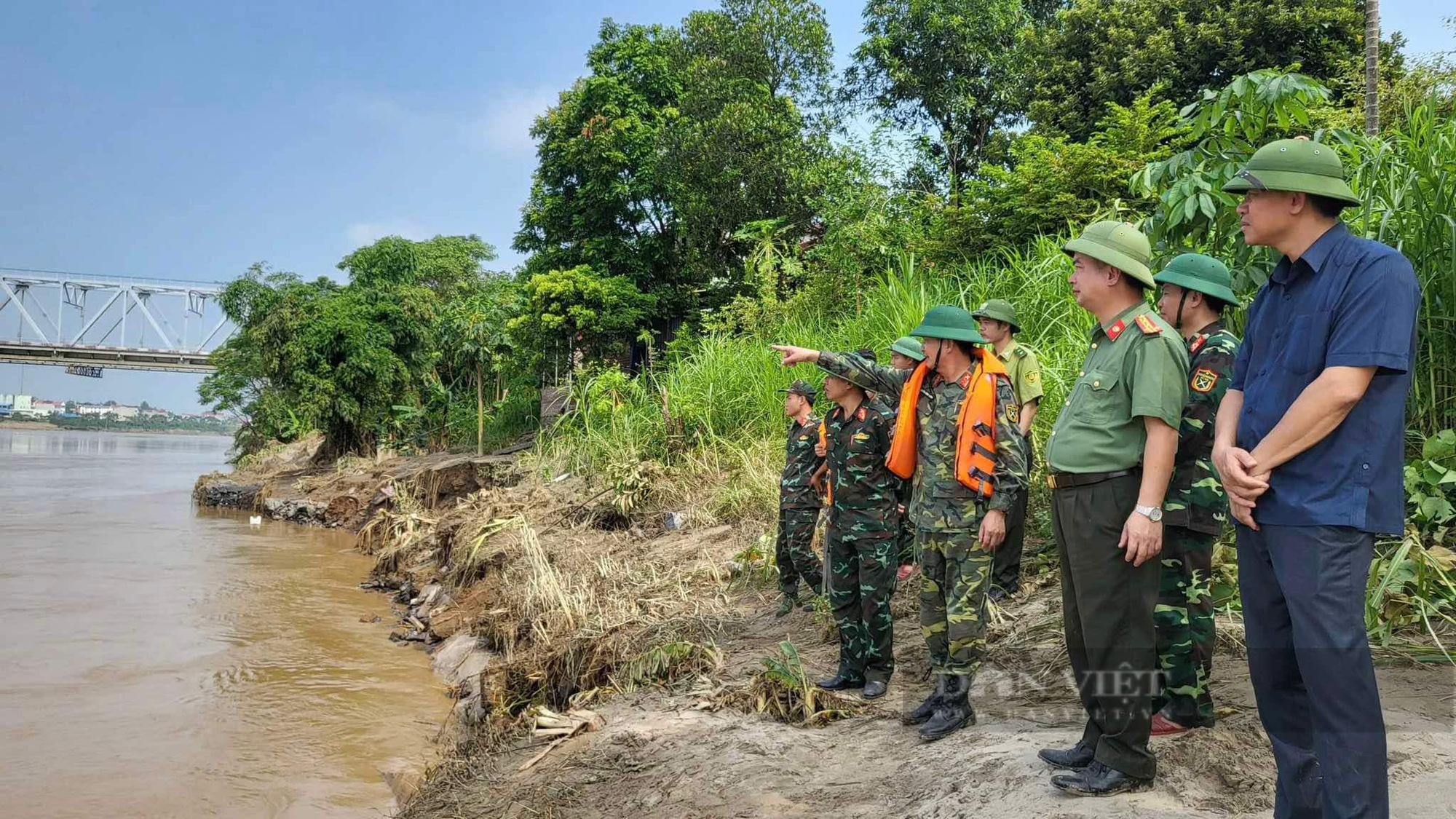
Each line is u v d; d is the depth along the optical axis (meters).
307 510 22.84
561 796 4.40
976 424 3.82
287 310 30.28
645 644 6.54
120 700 8.25
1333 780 2.12
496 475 18.16
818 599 6.52
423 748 7.03
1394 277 2.12
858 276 14.23
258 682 8.84
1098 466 2.85
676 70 23.86
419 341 31.11
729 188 21.31
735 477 11.30
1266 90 5.36
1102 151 11.01
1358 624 2.12
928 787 3.39
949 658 3.95
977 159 20.25
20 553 16.53
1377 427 2.13
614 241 23.30
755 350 13.34
